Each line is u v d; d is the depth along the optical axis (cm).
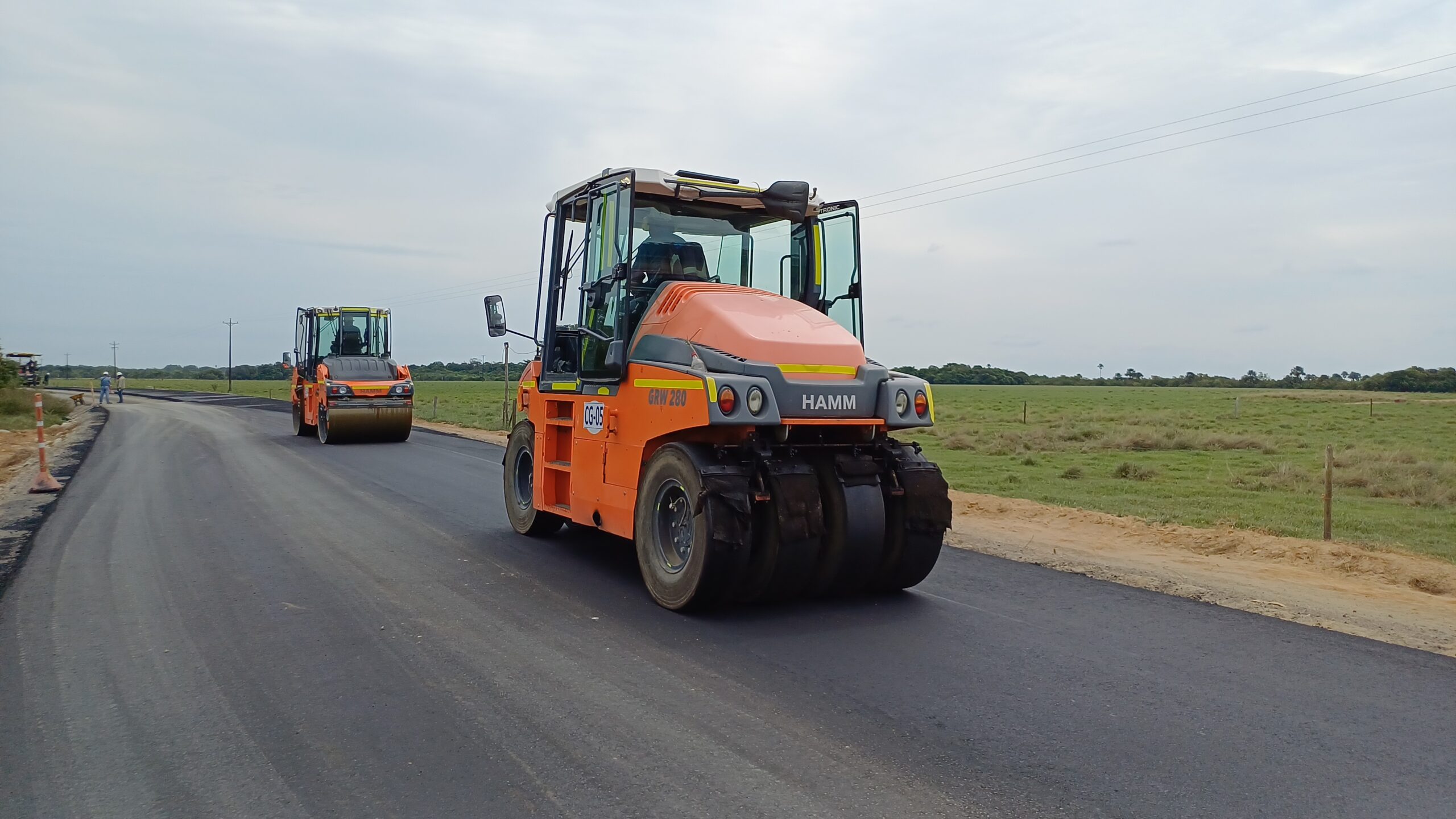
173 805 391
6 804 393
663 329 771
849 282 853
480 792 403
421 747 450
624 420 788
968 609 728
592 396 845
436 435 2639
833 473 738
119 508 1200
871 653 607
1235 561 962
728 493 669
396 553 920
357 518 1130
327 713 496
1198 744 463
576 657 592
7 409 3572
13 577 808
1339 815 389
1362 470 1862
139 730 472
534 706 505
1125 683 555
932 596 772
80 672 562
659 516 736
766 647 620
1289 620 708
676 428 708
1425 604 765
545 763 432
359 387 2266
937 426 3531
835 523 727
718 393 664
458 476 1596
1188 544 1053
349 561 880
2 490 1402
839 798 398
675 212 854
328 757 439
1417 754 455
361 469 1700
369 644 618
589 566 869
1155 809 393
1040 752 451
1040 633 661
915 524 747
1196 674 574
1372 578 884
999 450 2544
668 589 711
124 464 1778
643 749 449
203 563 867
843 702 515
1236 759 446
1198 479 1867
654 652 605
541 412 961
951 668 579
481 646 616
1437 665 597
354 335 2484
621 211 803
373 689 532
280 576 816
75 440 2455
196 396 6644
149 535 1008
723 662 586
